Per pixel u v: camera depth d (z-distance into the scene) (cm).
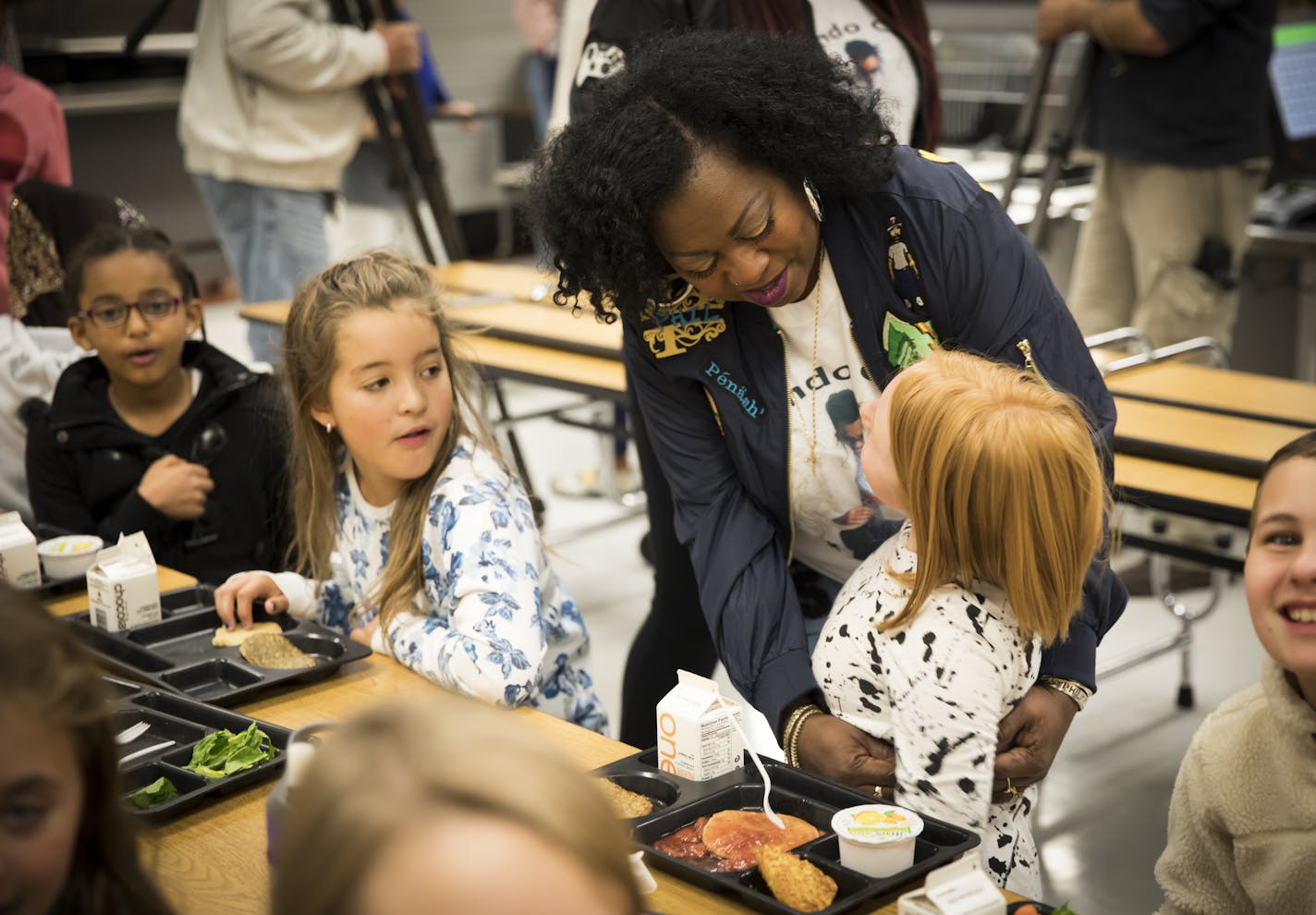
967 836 126
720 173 143
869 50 229
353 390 177
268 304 385
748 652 168
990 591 140
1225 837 145
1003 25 473
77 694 89
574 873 52
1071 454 133
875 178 151
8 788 86
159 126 750
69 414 250
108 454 251
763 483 174
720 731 141
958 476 134
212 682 176
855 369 164
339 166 438
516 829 52
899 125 234
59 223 292
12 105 321
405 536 182
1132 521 404
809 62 150
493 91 864
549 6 727
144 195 752
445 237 432
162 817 138
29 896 88
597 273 150
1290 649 128
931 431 136
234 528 254
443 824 52
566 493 479
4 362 272
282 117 422
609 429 380
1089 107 404
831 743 151
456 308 361
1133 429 258
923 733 139
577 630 195
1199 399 280
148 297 242
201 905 123
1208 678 340
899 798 141
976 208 154
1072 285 436
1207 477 240
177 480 243
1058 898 254
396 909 51
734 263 148
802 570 189
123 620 187
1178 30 362
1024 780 144
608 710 325
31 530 237
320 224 446
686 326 167
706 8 219
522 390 600
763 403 169
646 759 146
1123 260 418
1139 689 337
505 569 173
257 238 442
